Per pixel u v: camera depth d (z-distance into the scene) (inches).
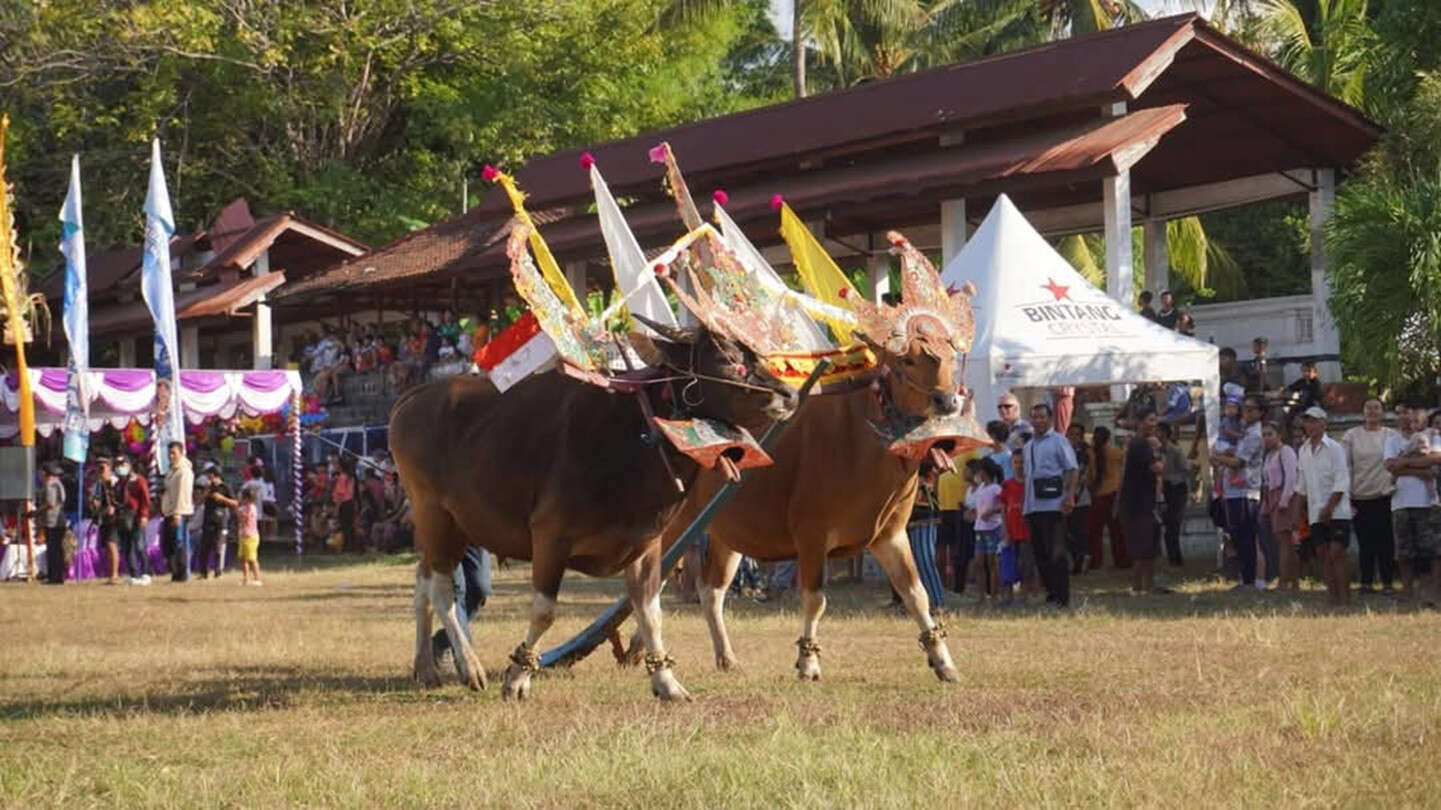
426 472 459.2
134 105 2021.4
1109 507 939.3
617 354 430.9
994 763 315.9
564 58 2041.1
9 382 1296.8
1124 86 1063.0
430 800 304.2
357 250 1818.4
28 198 2081.7
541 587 431.2
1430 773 296.8
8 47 1961.1
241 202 1841.8
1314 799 279.1
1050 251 957.8
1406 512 741.9
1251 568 840.9
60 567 1219.2
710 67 2182.6
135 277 1910.7
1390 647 520.1
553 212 1488.7
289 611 851.4
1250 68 1107.9
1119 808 276.7
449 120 2000.5
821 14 1658.5
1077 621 666.2
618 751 337.4
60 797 315.0
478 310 1647.4
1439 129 1056.8
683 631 649.0
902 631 637.3
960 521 855.7
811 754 330.6
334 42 1996.8
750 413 413.7
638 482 421.1
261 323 1734.7
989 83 1166.3
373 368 1614.2
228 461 1617.9
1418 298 895.1
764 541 484.1
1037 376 897.5
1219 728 351.6
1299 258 1809.8
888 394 446.0
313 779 322.0
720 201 504.1
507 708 418.6
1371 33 1175.6
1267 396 1011.3
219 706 447.5
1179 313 1077.1
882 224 1423.5
